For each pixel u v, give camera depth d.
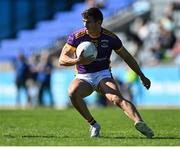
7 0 95.75
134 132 28.98
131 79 67.06
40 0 94.88
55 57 81.69
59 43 83.38
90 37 25.42
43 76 72.12
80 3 91.06
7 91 77.00
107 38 25.55
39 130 30.55
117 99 24.73
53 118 41.25
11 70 81.19
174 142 23.31
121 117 42.44
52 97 72.62
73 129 31.27
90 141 23.67
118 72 68.69
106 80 25.50
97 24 25.03
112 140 24.08
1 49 91.50
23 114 46.12
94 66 25.64
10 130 30.61
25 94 75.44
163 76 65.94
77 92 25.41
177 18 75.62
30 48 87.94
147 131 24.48
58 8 93.19
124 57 26.02
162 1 80.38
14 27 94.44
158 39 72.69
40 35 89.81
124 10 83.56
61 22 90.56
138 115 24.36
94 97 68.50
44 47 86.44
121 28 81.12
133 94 67.62
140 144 22.45
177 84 65.06
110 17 83.38
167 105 65.75
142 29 76.62
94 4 85.81
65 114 46.03
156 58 71.19
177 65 65.25
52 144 22.59
